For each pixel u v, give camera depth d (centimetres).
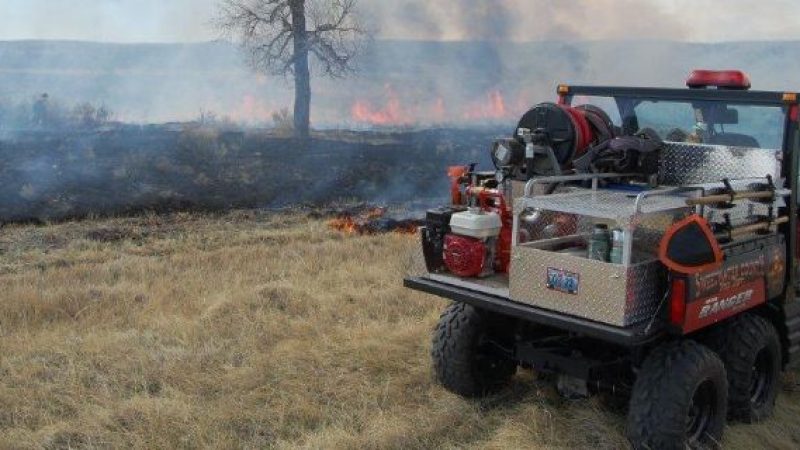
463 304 591
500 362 608
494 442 521
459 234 535
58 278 920
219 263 1005
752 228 529
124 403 558
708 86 638
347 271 952
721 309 496
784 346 586
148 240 1266
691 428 510
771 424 568
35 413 547
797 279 593
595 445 521
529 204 488
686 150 600
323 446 505
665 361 485
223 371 632
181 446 509
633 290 454
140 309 794
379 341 690
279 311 787
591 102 673
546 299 483
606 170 566
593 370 526
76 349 665
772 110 581
